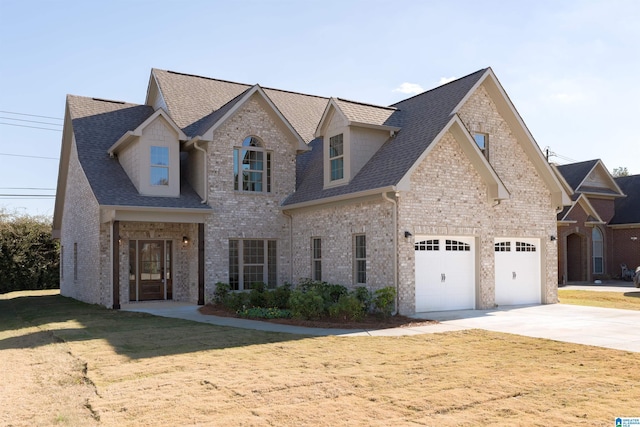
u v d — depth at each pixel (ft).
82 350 36.45
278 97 83.66
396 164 55.72
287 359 32.96
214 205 65.77
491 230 60.85
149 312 57.41
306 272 66.90
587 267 113.09
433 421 21.47
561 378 27.96
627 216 120.37
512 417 21.88
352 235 59.21
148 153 63.98
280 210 70.13
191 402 24.20
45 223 110.52
